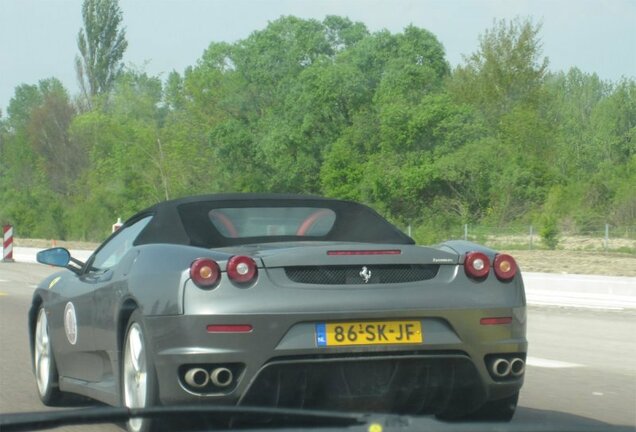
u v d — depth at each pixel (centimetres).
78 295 1797
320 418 1060
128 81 19050
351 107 17062
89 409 1079
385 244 1589
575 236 12312
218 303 1404
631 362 2789
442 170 14188
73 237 17988
